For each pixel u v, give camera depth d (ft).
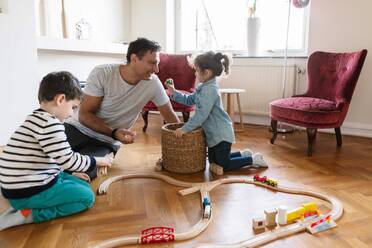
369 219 4.70
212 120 6.68
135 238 4.06
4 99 8.39
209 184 5.89
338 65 8.95
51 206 4.55
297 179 6.31
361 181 6.21
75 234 4.25
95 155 5.99
